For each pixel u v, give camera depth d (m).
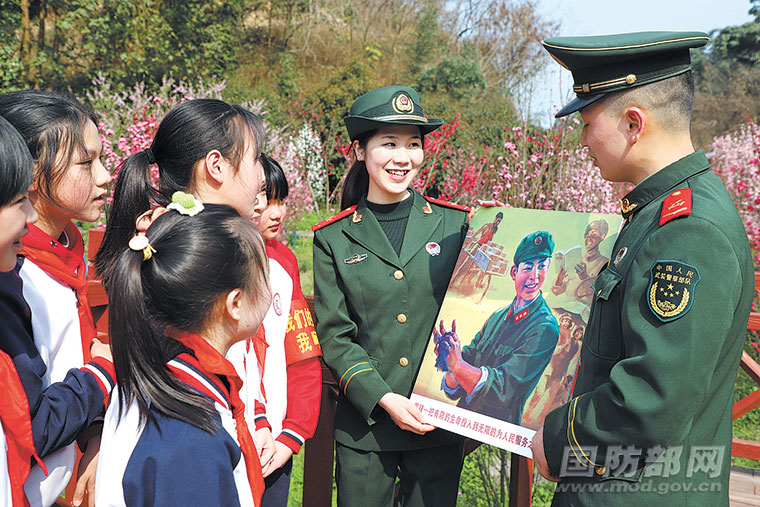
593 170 5.93
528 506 2.27
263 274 1.19
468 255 1.86
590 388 1.36
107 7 13.08
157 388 1.09
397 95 1.94
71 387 1.31
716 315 1.13
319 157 11.03
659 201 1.30
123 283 1.11
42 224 1.41
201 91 8.77
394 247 2.04
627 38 1.31
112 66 13.33
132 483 1.03
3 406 1.16
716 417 1.24
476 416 1.65
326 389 2.25
